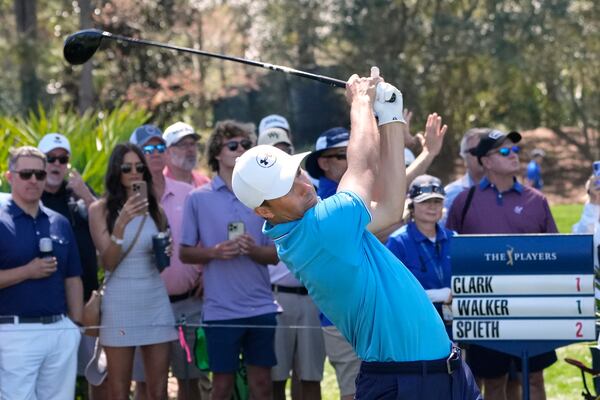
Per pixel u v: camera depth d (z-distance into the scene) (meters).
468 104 42.91
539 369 8.16
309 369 8.38
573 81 46.66
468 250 6.70
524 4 43.19
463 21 42.06
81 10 31.75
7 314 7.42
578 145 46.81
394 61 41.31
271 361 8.09
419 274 7.55
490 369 7.92
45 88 33.31
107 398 7.88
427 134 7.53
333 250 4.68
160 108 35.00
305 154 4.84
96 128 12.43
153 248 7.97
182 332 7.83
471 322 6.70
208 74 36.22
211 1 37.19
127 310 7.91
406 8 42.03
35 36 32.41
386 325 4.81
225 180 8.43
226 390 7.90
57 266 7.65
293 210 4.75
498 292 6.66
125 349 7.85
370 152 4.83
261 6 40.94
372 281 4.79
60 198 8.84
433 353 4.89
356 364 7.80
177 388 7.86
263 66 5.27
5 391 7.38
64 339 7.57
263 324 8.13
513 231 8.47
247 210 8.33
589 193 8.88
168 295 8.80
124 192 8.14
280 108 40.53
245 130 8.46
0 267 7.48
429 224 7.63
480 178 9.55
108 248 7.92
